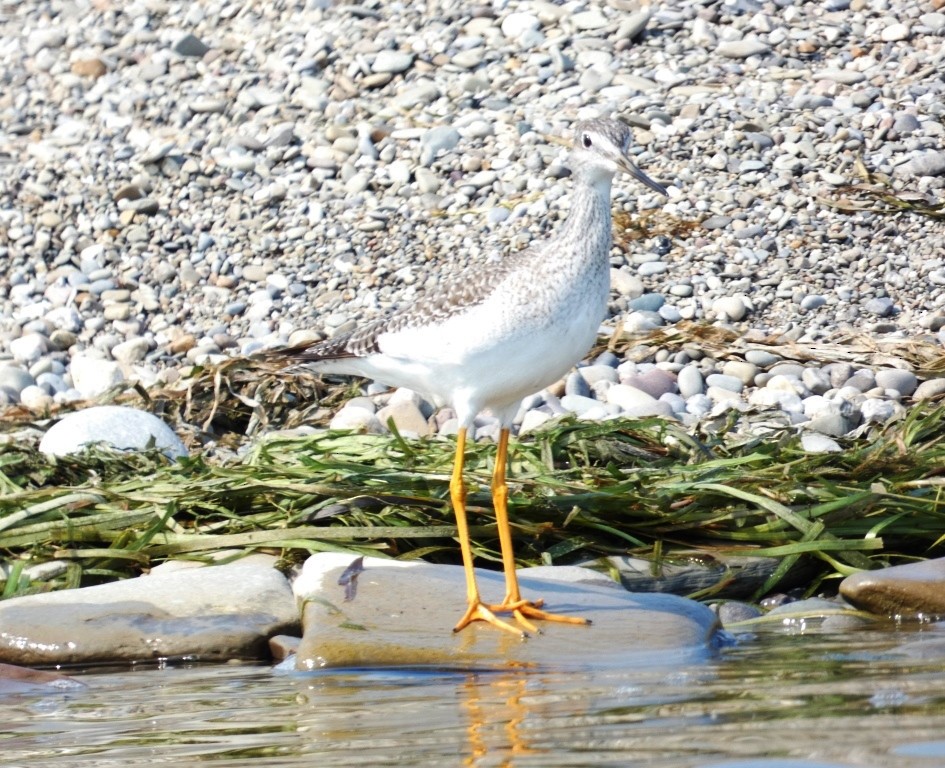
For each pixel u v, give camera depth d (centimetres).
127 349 1739
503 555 947
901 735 620
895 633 891
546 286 898
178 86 2319
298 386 1544
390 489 1096
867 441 1247
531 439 1219
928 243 1775
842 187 1875
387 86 2217
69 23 2612
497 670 823
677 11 2264
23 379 1681
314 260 1897
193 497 1116
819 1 2256
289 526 1072
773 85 2070
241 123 2198
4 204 2089
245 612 948
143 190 2080
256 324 1777
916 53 2114
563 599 938
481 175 1981
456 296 920
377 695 776
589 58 2178
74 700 810
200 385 1543
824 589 1048
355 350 977
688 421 1387
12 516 1081
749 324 1653
